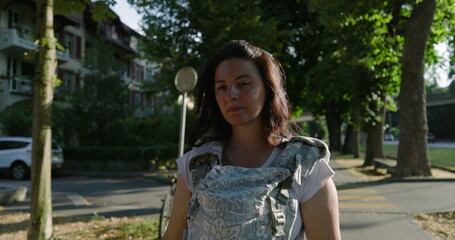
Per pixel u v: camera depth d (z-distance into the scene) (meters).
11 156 16.89
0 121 20.58
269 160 1.24
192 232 1.19
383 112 18.11
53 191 12.18
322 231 1.14
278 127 1.32
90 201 9.95
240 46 1.31
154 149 19.31
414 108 12.10
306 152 1.19
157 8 15.13
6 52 23.62
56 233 5.92
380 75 16.73
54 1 5.83
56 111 20.92
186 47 15.55
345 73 16.89
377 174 14.36
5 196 9.38
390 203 8.10
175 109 23.23
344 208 7.62
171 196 5.29
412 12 12.27
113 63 21.92
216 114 1.49
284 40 20.00
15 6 24.34
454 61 13.50
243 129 1.32
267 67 1.30
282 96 1.34
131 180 15.64
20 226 6.59
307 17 20.44
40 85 4.34
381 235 5.59
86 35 30.81
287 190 1.13
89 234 5.82
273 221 1.08
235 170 1.18
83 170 19.62
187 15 15.35
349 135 31.16
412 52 12.20
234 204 1.08
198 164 1.33
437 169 15.05
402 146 12.20
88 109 21.20
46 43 4.30
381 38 15.99
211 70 1.45
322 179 1.17
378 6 13.62
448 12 14.34
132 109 22.67
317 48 21.02
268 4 20.34
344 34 15.94
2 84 23.16
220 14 14.94
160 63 16.00
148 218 7.20
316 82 18.86
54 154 17.55
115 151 19.45
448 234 5.53
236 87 1.26
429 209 7.33
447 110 68.75
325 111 28.11
